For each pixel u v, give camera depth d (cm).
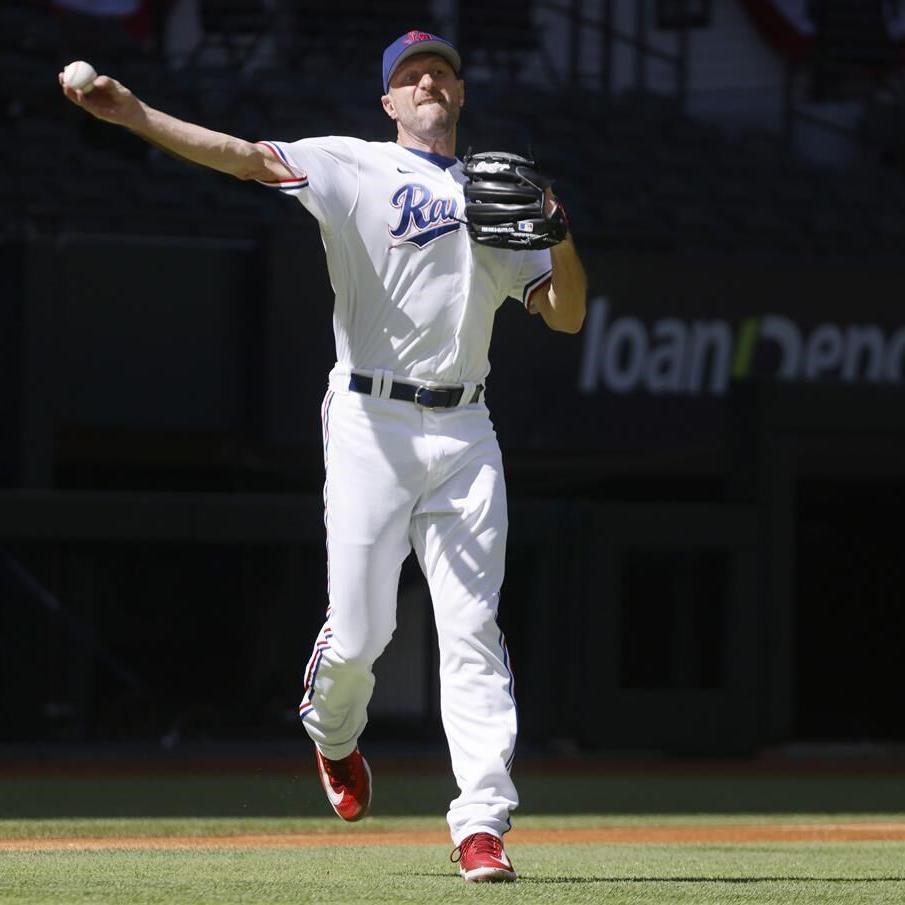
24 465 5081
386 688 4766
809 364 5800
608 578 4862
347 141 1520
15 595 4544
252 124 6762
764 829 2672
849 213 7044
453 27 7406
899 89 7825
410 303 1507
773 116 7475
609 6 7681
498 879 1492
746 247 6600
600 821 2891
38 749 4519
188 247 5347
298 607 4728
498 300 1545
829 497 5834
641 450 5659
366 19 7294
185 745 4628
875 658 5775
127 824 2684
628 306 5647
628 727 4853
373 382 1519
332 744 1661
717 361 5734
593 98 7406
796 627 5834
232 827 2636
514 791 1527
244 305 5403
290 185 1478
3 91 6512
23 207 5959
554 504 4862
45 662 4556
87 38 6919
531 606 4850
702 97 7519
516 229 1471
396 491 1522
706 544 4950
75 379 5228
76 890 1423
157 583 4656
